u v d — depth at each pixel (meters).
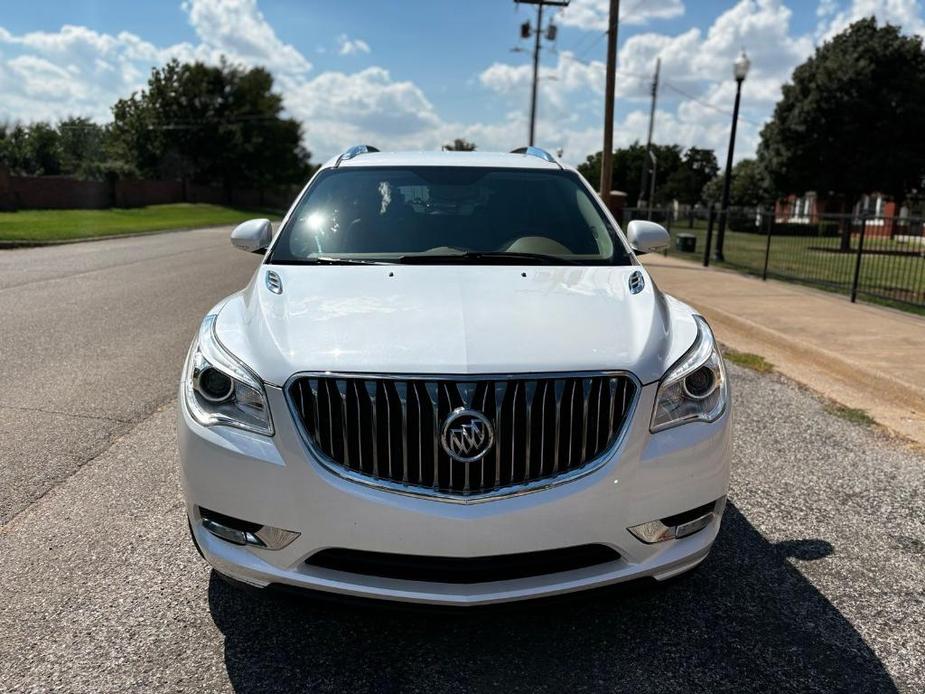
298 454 2.42
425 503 2.38
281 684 2.50
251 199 67.62
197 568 3.21
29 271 13.29
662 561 2.58
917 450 4.73
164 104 62.59
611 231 3.77
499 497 2.39
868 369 6.29
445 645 2.73
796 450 4.71
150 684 2.49
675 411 2.58
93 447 4.55
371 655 2.67
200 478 2.55
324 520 2.41
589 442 2.46
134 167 58.50
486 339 2.54
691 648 2.71
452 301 2.82
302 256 3.45
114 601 2.96
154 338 7.57
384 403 2.39
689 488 2.58
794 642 2.75
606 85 16.77
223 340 2.71
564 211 3.88
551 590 2.44
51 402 5.42
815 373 6.68
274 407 2.45
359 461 2.41
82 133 63.94
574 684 2.52
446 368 2.40
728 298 10.58
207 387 2.60
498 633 2.80
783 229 15.94
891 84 24.80
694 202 75.69
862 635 2.80
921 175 25.25
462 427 2.36
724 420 2.71
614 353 2.54
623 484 2.46
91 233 22.59
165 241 21.56
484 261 3.41
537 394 2.41
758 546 3.47
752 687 2.51
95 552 3.33
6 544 3.39
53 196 35.84
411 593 2.41
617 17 16.50
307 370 2.43
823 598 3.04
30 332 7.82
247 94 65.25
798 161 26.42
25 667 2.56
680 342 2.76
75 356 6.79
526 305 2.82
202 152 63.06
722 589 3.11
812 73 26.09
